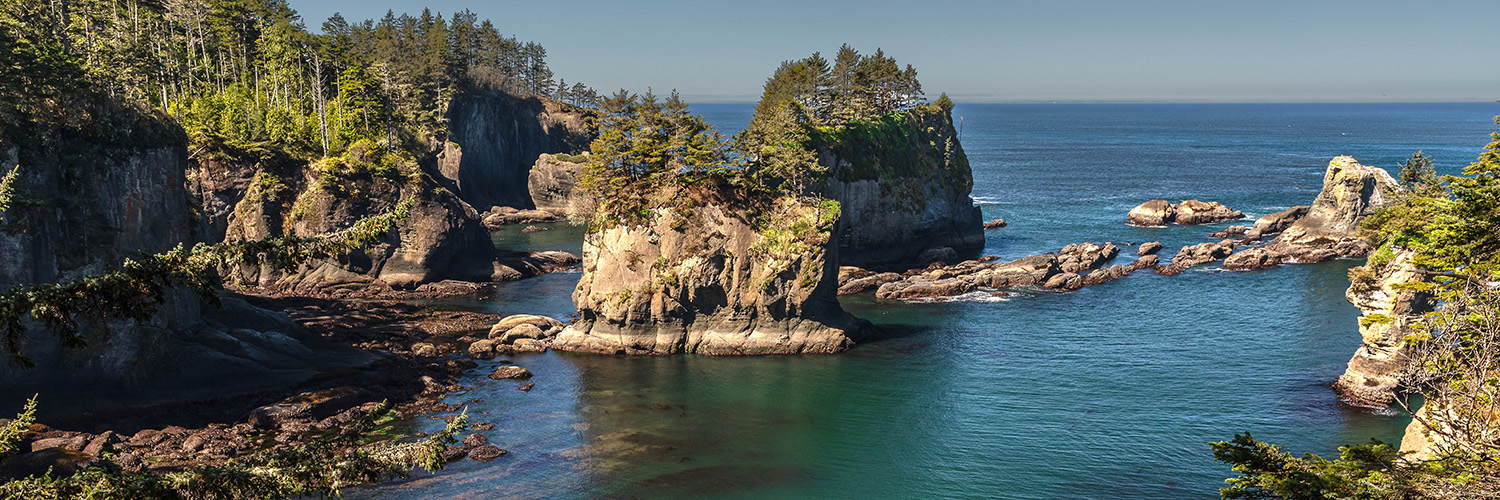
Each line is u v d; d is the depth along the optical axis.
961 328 90.12
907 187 135.75
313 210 111.94
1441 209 28.56
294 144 121.12
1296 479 22.72
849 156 126.62
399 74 159.00
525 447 59.19
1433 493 21.22
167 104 117.00
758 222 85.00
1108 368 75.88
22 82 64.12
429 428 61.75
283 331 78.56
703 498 52.03
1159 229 157.12
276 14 151.50
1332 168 135.75
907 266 127.81
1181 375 73.50
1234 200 194.75
